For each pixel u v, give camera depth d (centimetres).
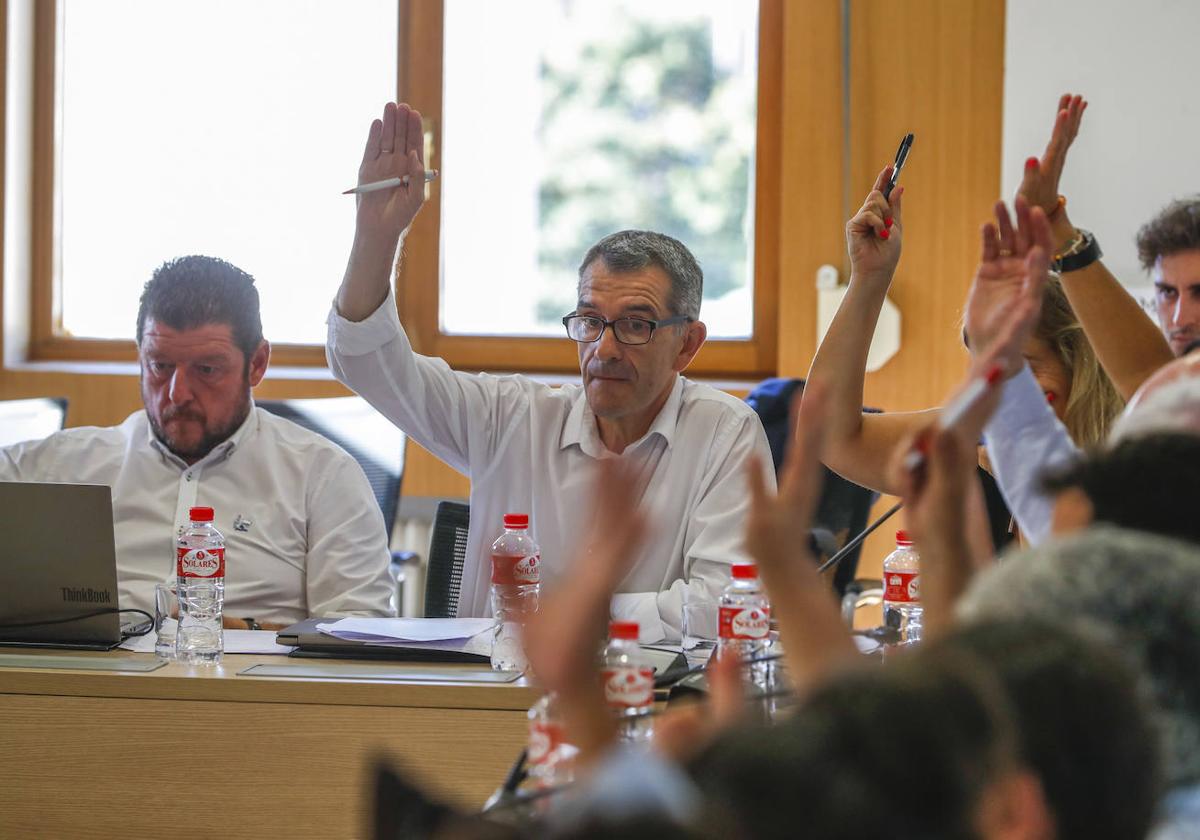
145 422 836
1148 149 1082
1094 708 215
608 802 165
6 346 1214
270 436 827
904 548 677
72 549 636
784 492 304
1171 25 1074
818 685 193
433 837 234
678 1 1207
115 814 577
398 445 931
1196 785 248
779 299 1170
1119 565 254
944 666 193
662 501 740
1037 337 646
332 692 567
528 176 1225
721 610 602
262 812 570
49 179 1239
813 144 1138
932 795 175
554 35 1218
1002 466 411
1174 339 695
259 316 816
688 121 1210
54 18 1234
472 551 770
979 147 1112
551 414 768
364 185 697
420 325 1227
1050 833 202
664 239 743
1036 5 1091
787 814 169
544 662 244
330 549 805
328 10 1223
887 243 620
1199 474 294
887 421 662
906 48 1119
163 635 641
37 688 582
